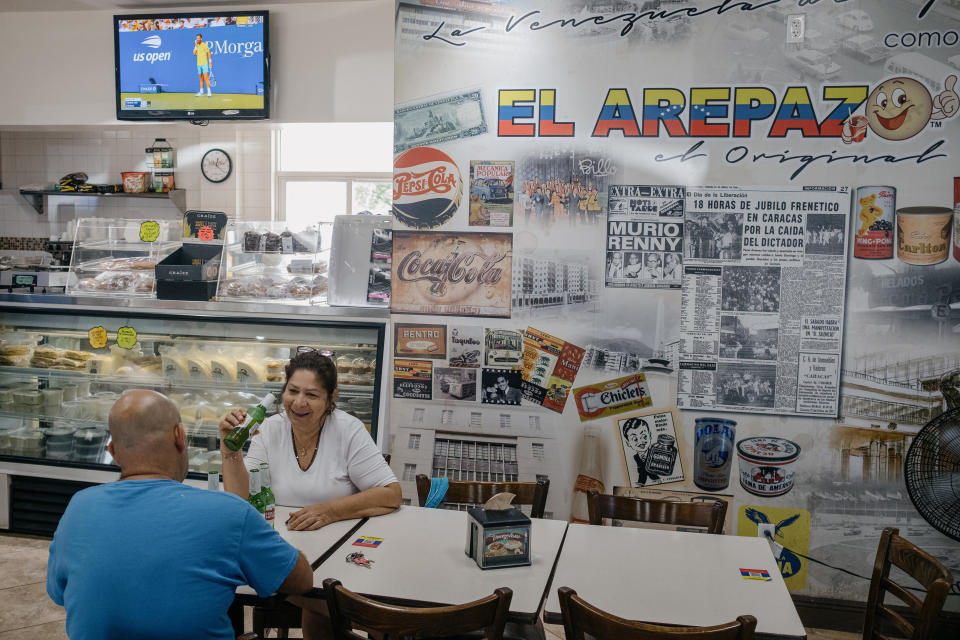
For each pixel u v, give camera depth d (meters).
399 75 3.82
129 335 4.21
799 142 3.55
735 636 1.67
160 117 4.66
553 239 3.76
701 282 3.66
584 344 3.77
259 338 4.10
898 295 3.53
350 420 2.79
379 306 3.99
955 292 3.49
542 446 3.84
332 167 7.58
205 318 4.10
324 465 2.75
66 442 4.28
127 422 1.81
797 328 3.61
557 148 3.72
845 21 3.48
